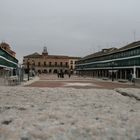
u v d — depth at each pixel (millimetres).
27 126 9422
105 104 17000
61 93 23406
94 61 121625
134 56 77125
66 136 8133
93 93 24016
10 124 9805
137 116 11984
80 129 8969
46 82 50938
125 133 8500
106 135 8273
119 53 89812
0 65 74500
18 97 20250
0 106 14953
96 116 11844
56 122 10227
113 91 26562
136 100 20359
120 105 16781
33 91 24562
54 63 167125
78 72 158125
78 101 18375
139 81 50438
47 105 16000
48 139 7871
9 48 132375
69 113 12602
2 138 7855
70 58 168875
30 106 15383
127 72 83438
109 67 99875
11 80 39562
